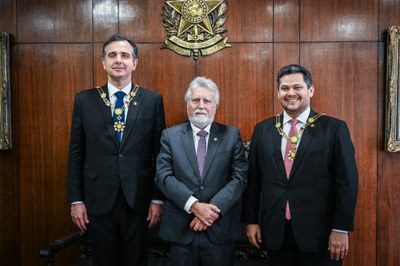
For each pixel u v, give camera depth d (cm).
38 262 293
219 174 189
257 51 280
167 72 283
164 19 280
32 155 288
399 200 281
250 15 280
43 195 289
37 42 284
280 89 190
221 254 185
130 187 199
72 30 283
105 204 199
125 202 202
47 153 287
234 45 280
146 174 206
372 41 277
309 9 278
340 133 182
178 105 283
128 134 201
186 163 189
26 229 291
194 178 187
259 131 201
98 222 202
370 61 277
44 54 284
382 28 276
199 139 196
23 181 289
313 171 182
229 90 282
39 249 291
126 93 208
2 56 276
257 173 202
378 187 281
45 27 284
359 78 278
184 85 282
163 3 280
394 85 267
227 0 280
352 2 277
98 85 284
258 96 281
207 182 187
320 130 186
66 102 285
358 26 277
